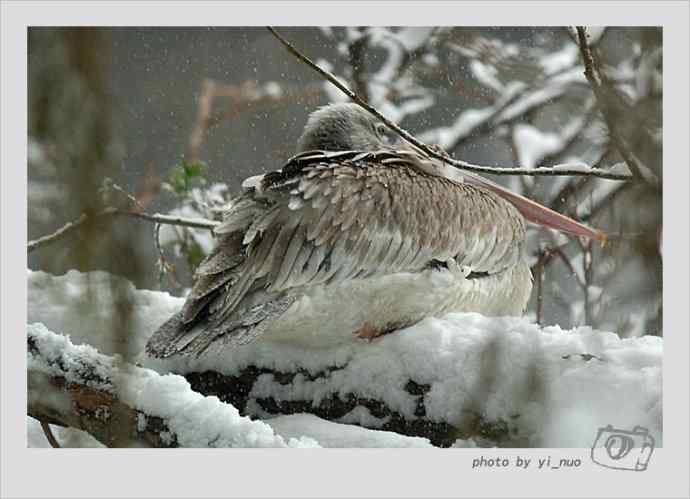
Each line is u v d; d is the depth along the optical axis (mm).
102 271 5883
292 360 10312
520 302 12508
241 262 10148
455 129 16656
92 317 6207
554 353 9383
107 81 5207
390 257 10602
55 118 5125
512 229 12055
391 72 17812
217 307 10078
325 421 9500
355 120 12883
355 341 10578
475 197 11695
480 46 17609
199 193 15344
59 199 5391
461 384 9469
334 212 10297
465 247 11281
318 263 10180
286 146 19375
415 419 9664
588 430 8883
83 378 8742
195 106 19562
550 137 16250
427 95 18266
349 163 10750
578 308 15398
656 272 6605
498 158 17891
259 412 10367
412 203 10828
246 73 20203
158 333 10203
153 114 19312
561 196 14836
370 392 9891
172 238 14898
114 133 5266
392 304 10703
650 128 6973
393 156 11305
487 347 9359
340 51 18406
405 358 9773
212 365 10508
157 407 8328
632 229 6680
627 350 9312
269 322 10023
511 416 9102
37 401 8906
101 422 8656
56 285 10133
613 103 7297
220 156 19328
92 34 5113
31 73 5121
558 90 16625
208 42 20000
